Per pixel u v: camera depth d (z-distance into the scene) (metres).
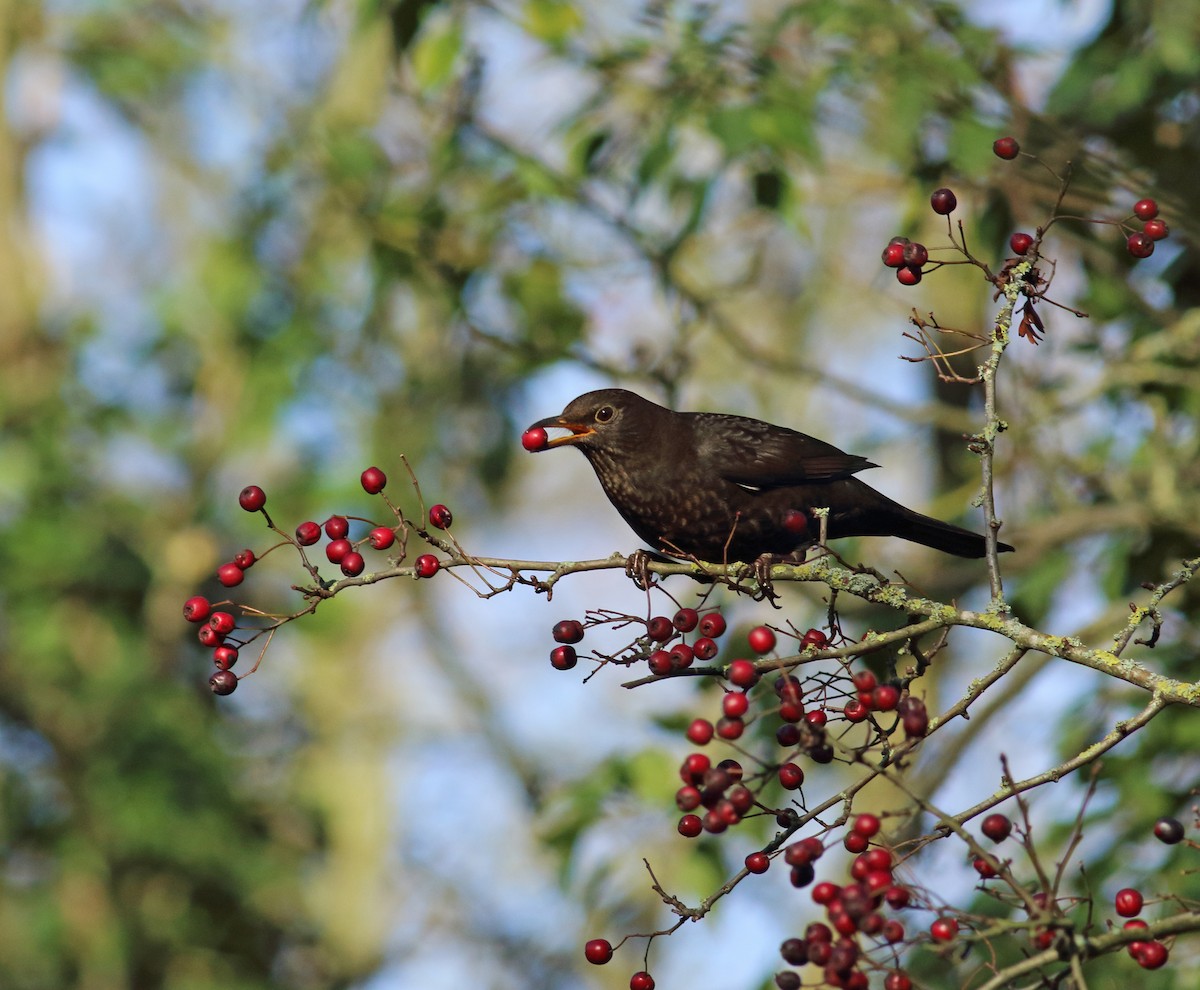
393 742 21.05
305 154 13.73
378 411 16.02
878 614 11.36
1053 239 11.16
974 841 4.91
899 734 9.25
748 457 9.66
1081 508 11.62
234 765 17.28
